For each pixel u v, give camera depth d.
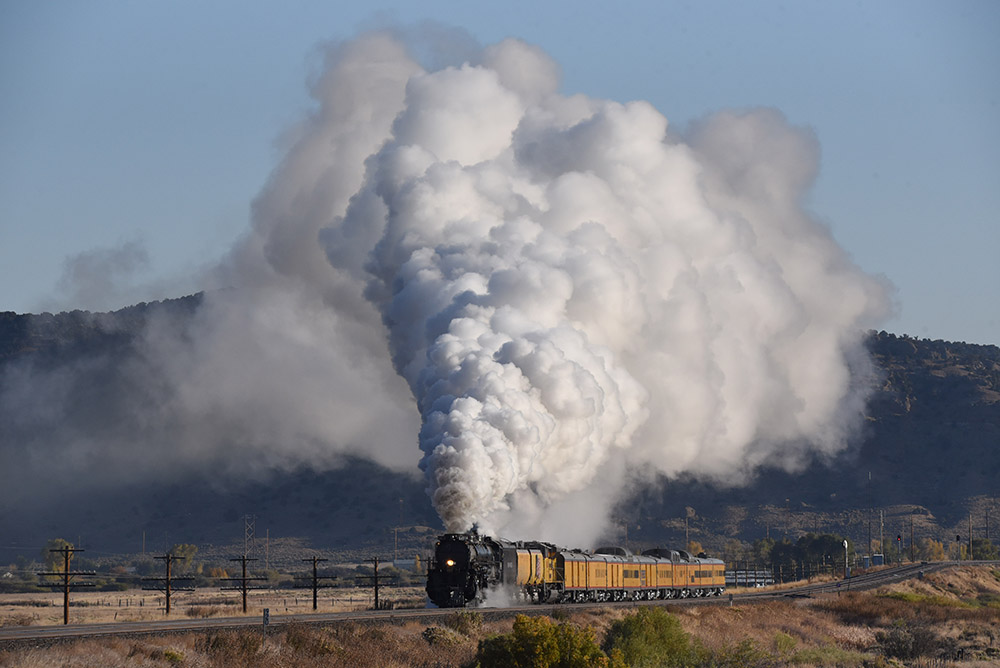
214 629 140.62
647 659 184.25
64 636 126.12
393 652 154.25
